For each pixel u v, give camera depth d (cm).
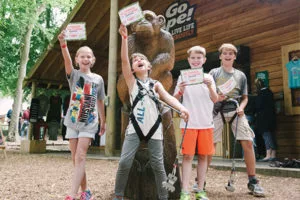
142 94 261
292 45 679
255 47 755
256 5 759
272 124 629
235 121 368
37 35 2117
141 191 312
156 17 323
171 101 267
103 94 317
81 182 303
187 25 927
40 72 1061
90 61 305
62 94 1315
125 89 326
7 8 1542
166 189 258
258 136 694
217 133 374
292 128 675
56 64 1052
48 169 571
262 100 634
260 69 741
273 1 721
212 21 860
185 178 298
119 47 1096
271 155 637
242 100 380
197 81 279
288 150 678
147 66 277
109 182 429
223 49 376
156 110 263
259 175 496
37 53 2192
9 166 616
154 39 324
